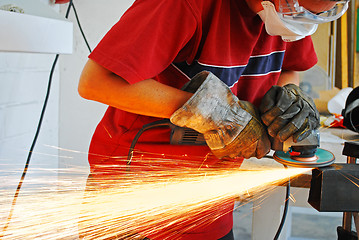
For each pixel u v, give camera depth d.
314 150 1.05
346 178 0.96
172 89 1.07
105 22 2.27
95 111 2.39
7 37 0.98
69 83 2.37
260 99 1.48
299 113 1.05
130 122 1.29
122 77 0.96
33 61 2.08
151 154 1.30
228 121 1.06
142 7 1.03
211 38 1.14
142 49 0.98
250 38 1.23
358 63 2.39
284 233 1.71
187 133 1.14
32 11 1.10
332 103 2.34
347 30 2.37
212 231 1.31
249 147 1.10
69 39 1.20
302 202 1.63
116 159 1.34
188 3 1.04
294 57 1.56
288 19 1.08
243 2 1.16
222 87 1.06
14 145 2.01
